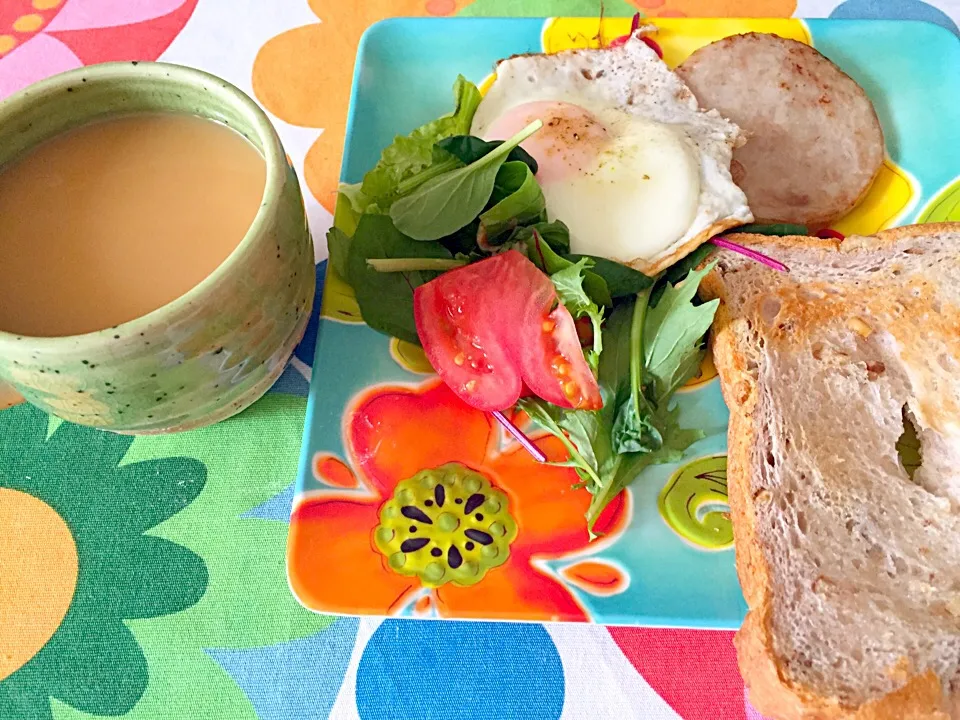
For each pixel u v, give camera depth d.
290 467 0.23
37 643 0.20
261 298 0.18
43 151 0.20
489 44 0.28
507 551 0.20
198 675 0.20
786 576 0.19
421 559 0.20
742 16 0.30
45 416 0.23
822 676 0.18
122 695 0.20
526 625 0.20
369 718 0.19
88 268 0.19
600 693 0.19
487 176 0.23
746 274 0.23
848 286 0.23
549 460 0.21
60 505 0.22
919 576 0.20
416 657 0.20
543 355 0.21
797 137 0.26
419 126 0.27
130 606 0.21
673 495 0.21
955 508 0.21
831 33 0.28
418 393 0.22
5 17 0.31
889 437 0.22
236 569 0.21
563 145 0.24
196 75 0.19
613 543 0.20
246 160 0.20
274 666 0.20
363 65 0.27
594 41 0.28
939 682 0.18
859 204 0.25
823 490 0.21
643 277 0.22
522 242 0.22
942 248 0.23
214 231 0.19
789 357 0.22
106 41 0.31
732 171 0.25
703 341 0.23
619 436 0.21
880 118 0.27
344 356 0.23
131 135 0.20
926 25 0.27
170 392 0.18
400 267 0.23
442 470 0.21
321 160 0.28
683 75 0.27
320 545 0.20
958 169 0.25
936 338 0.22
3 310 0.19
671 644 0.20
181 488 0.22
